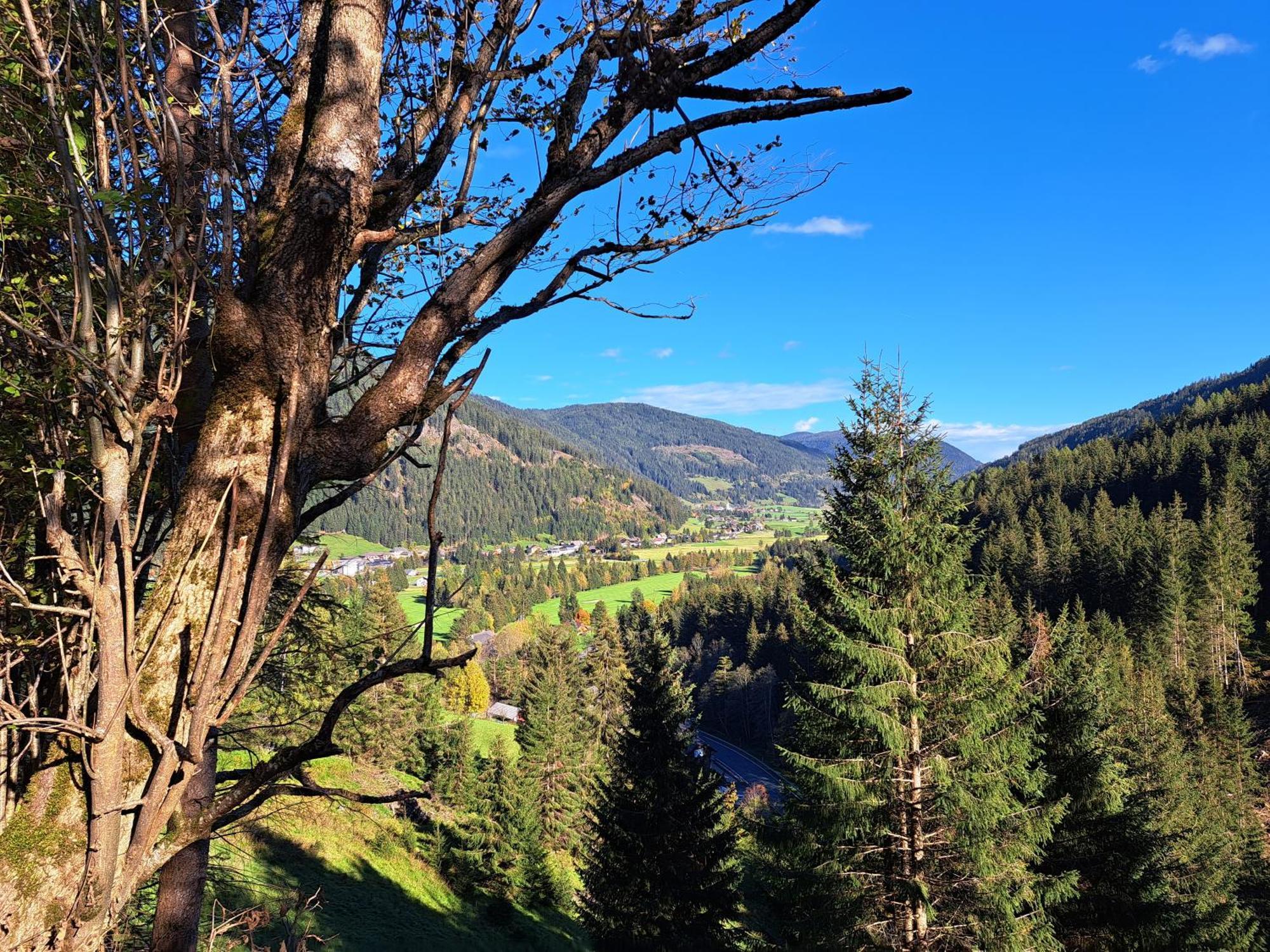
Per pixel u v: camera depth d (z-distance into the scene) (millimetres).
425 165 2551
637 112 2375
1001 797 11305
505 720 73938
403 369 2078
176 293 1923
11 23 1849
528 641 107625
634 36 2492
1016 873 11117
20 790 1678
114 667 1569
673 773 17141
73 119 1994
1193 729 36094
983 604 17641
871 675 11938
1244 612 56562
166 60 2301
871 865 11844
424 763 37156
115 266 1822
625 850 17062
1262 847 27594
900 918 11406
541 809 38188
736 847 17297
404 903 21219
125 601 1617
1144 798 13938
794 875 12547
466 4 2670
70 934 1477
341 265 2043
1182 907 13031
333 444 1962
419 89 2865
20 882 1490
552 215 2264
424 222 3205
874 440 13000
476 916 23891
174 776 1658
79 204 1767
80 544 1827
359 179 2043
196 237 2193
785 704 12992
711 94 2398
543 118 2869
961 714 11641
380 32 2180
